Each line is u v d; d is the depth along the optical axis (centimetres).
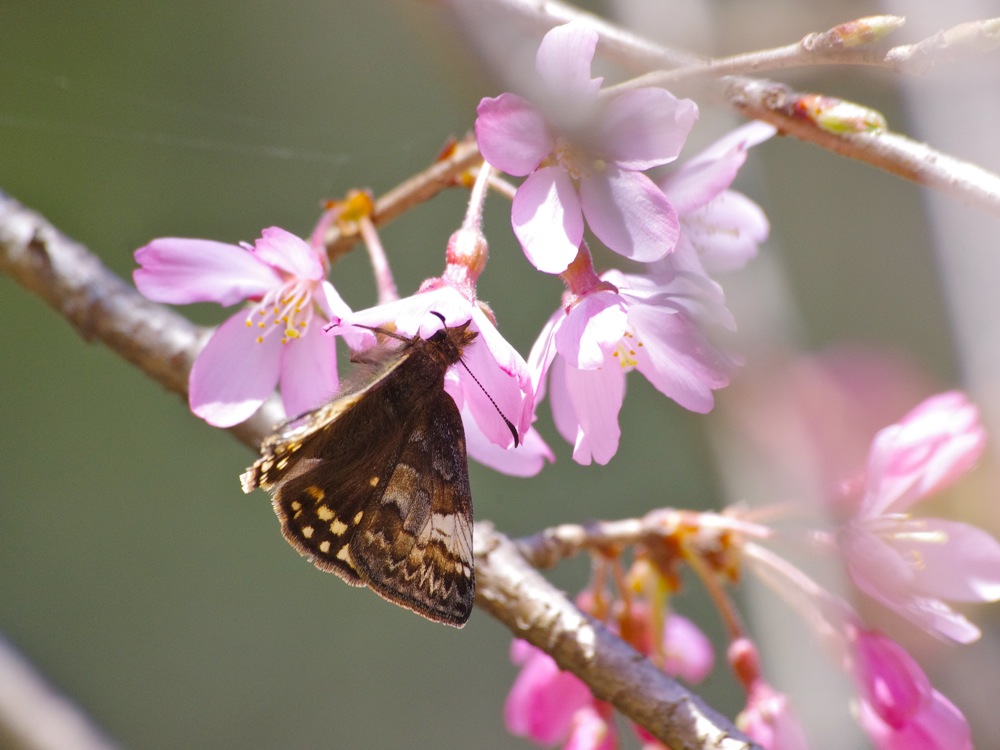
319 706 98
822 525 64
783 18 69
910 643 65
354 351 62
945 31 61
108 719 94
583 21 63
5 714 65
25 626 96
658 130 62
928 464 63
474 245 62
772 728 64
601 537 64
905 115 68
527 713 64
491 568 63
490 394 62
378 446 62
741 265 65
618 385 62
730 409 65
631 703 62
